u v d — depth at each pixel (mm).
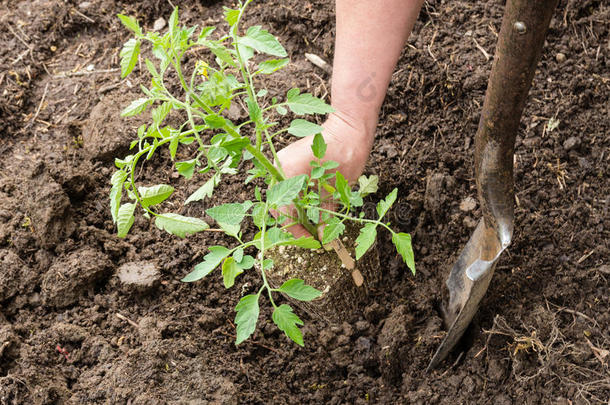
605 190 2197
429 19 2564
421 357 2055
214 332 2090
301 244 1473
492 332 1988
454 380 1996
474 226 2170
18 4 2826
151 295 2127
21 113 2547
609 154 2246
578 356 1919
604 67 2393
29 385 1881
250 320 1382
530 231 2156
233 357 2061
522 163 2264
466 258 1989
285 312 1398
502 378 1964
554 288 2066
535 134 2314
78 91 2594
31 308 2084
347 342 2082
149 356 1936
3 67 2639
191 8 2750
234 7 2732
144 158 2381
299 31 2596
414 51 2469
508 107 1495
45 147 2451
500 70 1434
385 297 2180
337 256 2008
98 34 2768
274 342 2119
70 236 2166
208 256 1486
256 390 2016
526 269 2111
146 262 2162
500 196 1704
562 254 2115
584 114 2328
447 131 2363
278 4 2656
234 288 2166
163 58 1465
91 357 1981
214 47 1478
